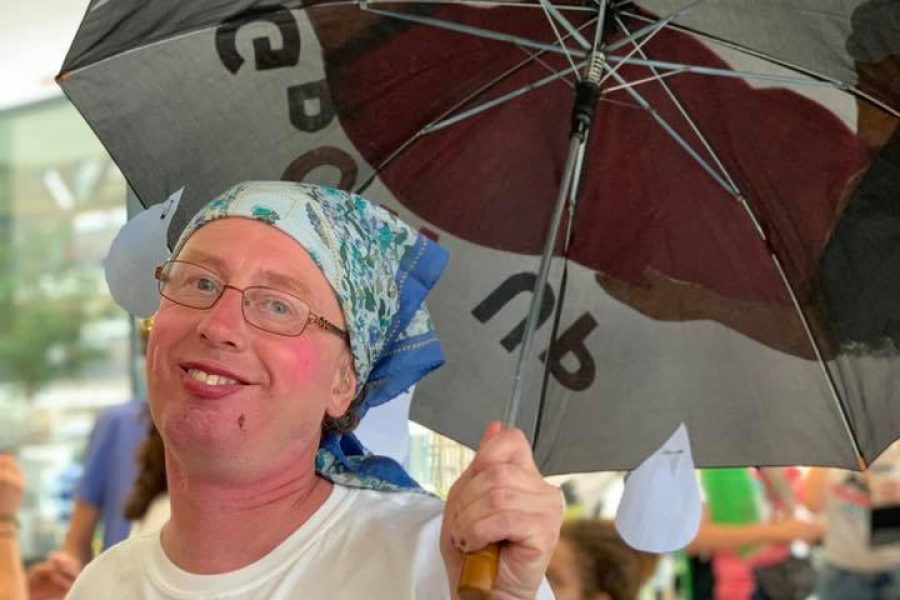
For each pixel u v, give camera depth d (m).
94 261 14.73
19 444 14.32
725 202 4.27
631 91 4.15
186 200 4.12
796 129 4.11
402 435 4.03
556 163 4.36
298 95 4.26
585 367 4.39
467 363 4.38
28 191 14.82
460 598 2.74
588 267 4.41
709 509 8.97
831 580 9.91
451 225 4.39
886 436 4.14
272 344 3.17
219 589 3.20
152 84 4.10
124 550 3.50
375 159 4.36
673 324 4.38
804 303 4.24
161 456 6.32
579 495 8.37
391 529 3.21
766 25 3.91
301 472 3.28
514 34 4.29
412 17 4.19
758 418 4.32
